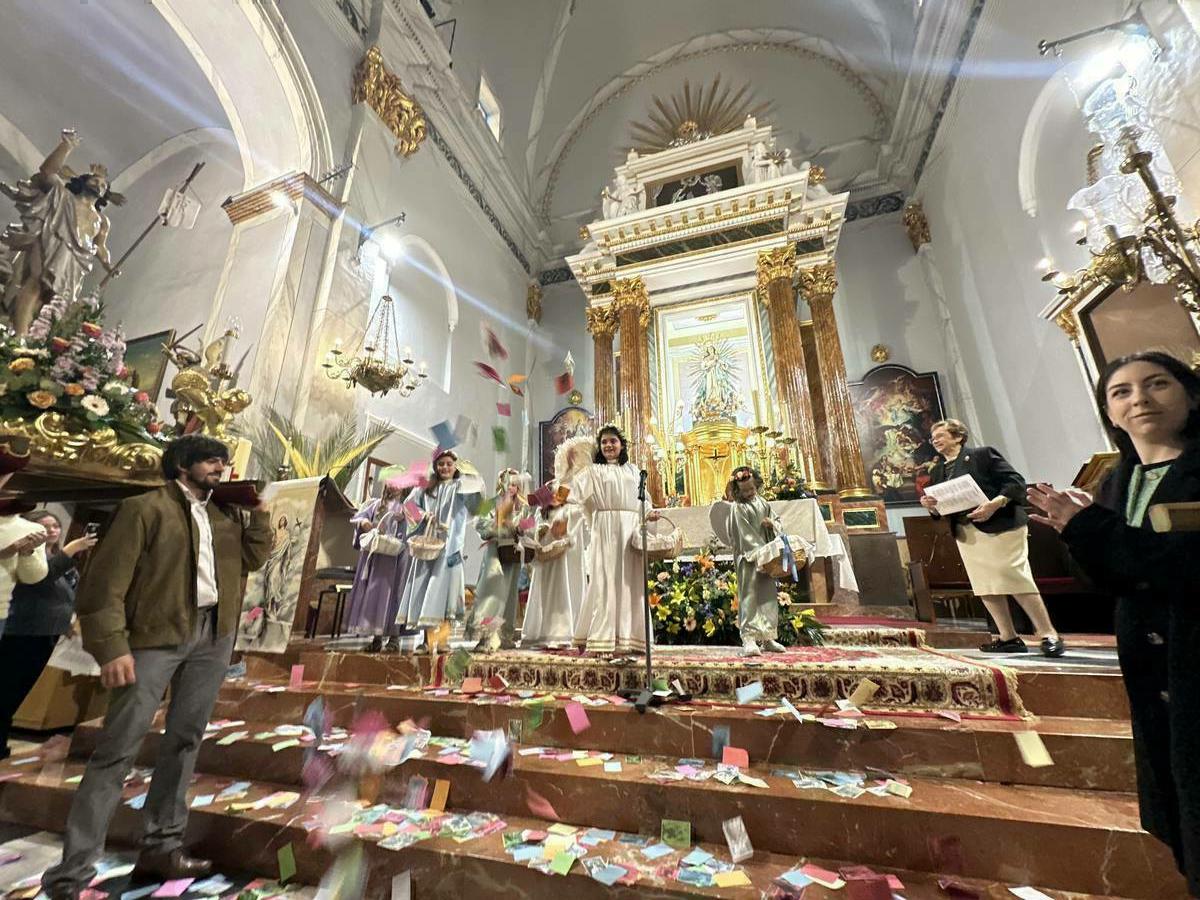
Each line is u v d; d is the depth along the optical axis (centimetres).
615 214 1068
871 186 1141
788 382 870
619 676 308
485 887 189
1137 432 136
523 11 1154
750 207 929
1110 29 426
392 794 249
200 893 205
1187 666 111
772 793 205
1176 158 398
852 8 1071
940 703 257
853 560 730
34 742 373
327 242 669
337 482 557
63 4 657
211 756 289
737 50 1227
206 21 609
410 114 820
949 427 391
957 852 182
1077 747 214
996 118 739
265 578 429
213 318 636
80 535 487
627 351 980
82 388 362
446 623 379
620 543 351
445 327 948
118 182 832
